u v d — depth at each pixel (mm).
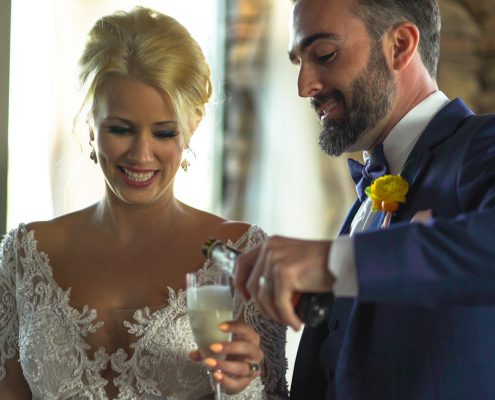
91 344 2826
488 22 5410
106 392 2773
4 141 3799
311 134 5312
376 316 2330
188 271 2885
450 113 2396
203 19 4949
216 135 5164
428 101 2479
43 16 4078
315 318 1852
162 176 2781
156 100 2695
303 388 2602
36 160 4035
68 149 4051
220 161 5203
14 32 4023
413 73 2492
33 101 4051
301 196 5352
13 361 2979
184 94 2729
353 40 2438
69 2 4109
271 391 2805
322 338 2605
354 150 2629
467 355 2186
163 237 2938
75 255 2949
